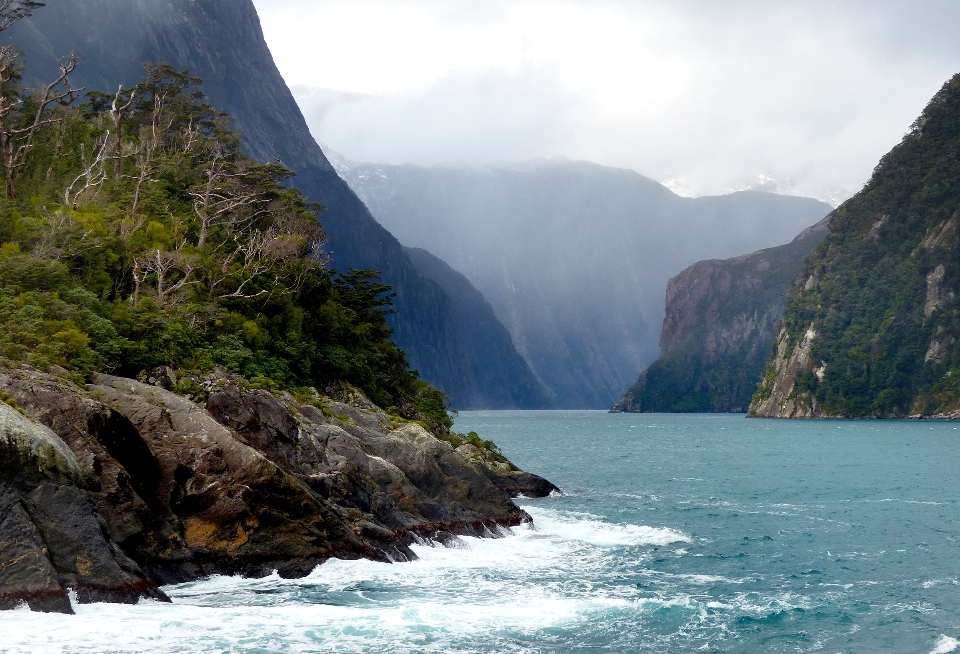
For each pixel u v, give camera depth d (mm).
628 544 40719
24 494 24594
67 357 36156
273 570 30234
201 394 36594
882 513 53250
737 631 27234
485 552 37125
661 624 27578
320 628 25125
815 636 26953
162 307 49625
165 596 26469
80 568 24688
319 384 60938
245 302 58406
